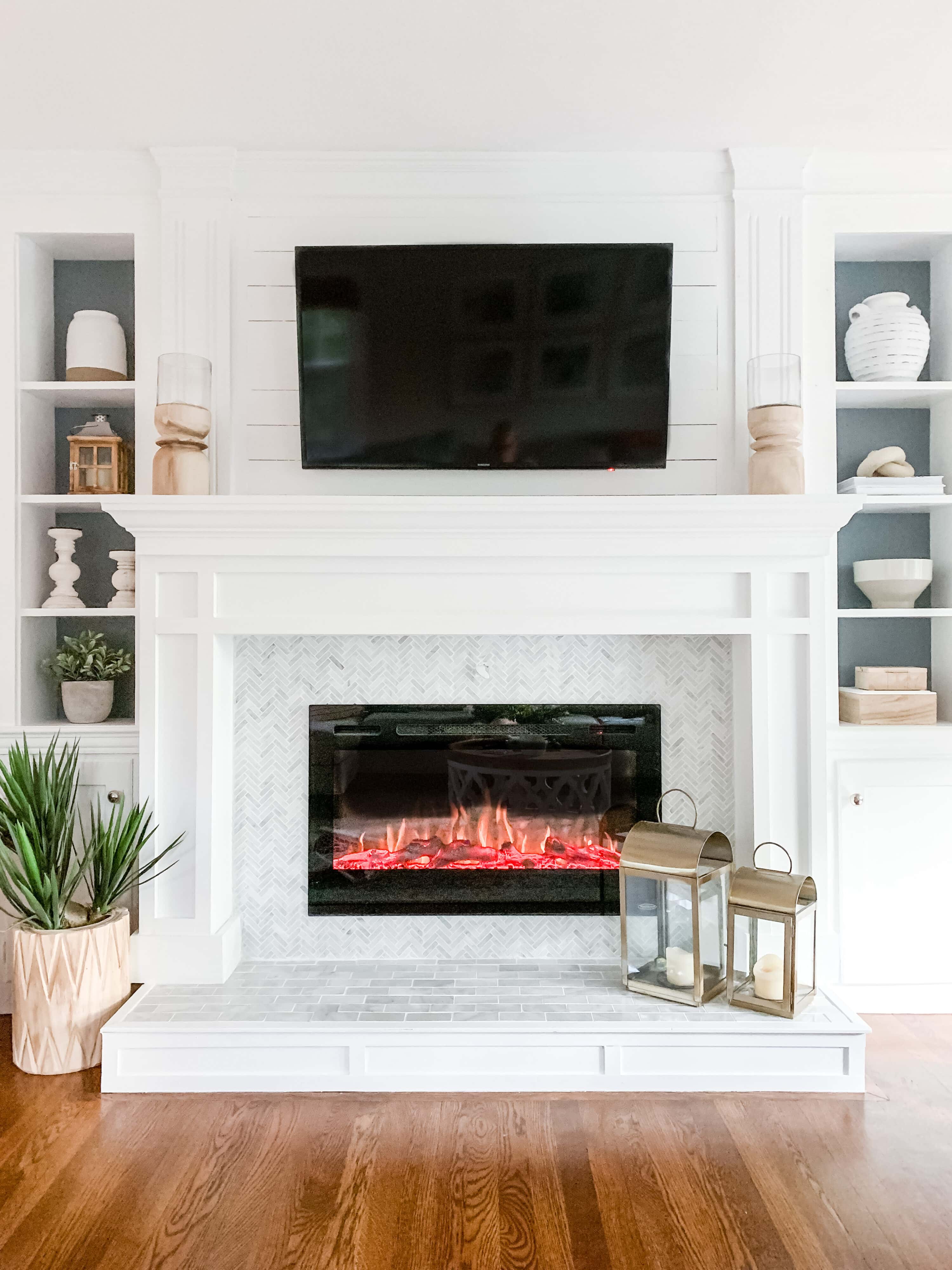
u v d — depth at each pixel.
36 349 2.74
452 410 2.55
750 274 2.61
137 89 2.30
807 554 2.42
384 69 2.22
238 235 2.62
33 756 2.58
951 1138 1.95
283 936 2.65
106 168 2.62
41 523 2.76
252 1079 2.15
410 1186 1.77
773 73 2.25
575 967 2.56
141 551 2.41
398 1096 2.13
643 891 2.36
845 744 2.59
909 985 2.60
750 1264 1.55
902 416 2.90
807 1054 2.15
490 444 2.56
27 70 2.22
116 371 2.72
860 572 2.76
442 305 2.53
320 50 2.15
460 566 2.42
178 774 2.43
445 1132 1.97
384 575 2.42
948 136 2.54
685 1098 2.12
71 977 2.24
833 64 2.21
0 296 2.63
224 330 2.59
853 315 2.76
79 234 2.65
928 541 2.88
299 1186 1.77
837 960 2.49
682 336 2.63
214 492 2.59
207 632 2.42
